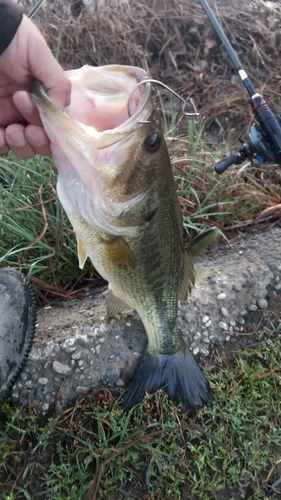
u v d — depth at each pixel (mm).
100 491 381
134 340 442
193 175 603
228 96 783
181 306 466
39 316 486
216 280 492
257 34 842
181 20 832
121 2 835
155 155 303
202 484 395
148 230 336
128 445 373
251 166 661
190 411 417
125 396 408
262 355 460
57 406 409
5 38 264
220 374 443
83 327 447
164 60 824
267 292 494
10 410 400
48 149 311
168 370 410
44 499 376
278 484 404
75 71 309
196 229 546
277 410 434
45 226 493
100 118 302
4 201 514
